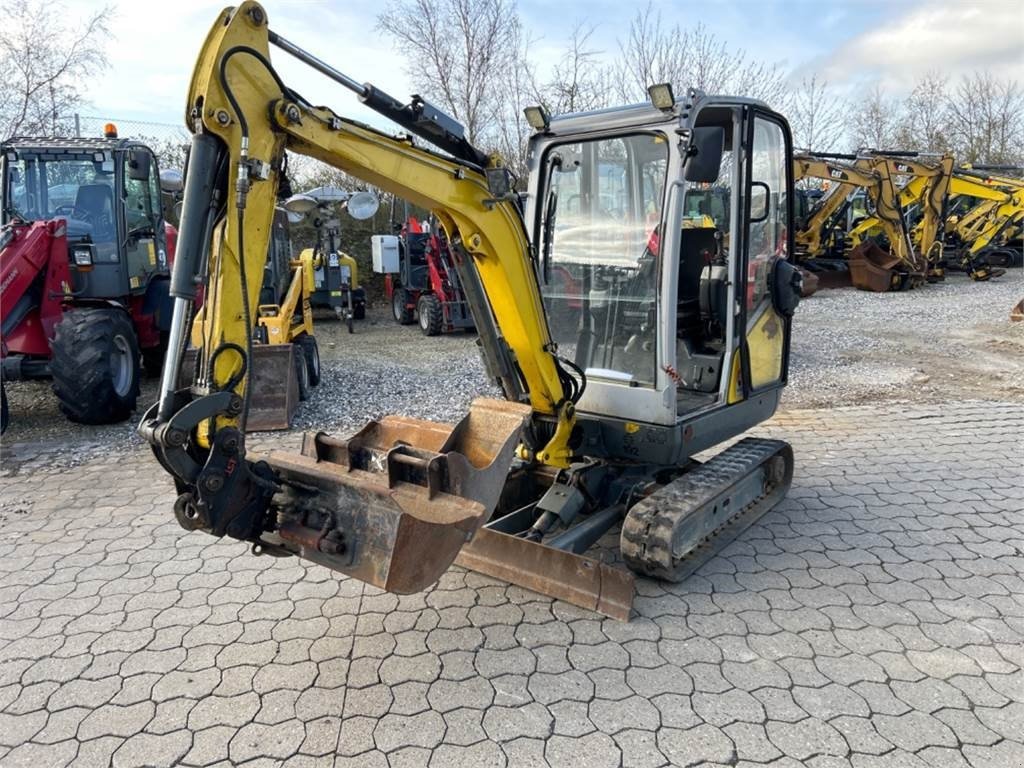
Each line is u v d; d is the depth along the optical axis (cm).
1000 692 272
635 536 343
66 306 701
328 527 257
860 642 305
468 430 302
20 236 648
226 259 243
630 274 381
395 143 286
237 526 254
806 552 390
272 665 295
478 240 323
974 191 1688
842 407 700
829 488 487
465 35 1545
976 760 237
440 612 332
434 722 260
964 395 740
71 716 268
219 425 246
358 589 356
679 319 440
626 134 371
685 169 343
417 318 1382
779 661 292
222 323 245
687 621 322
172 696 277
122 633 322
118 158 710
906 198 1697
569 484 380
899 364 889
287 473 274
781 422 650
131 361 695
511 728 256
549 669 288
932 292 1600
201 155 238
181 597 353
